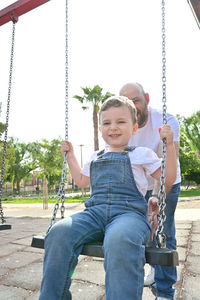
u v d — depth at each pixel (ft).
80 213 4.73
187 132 102.94
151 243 5.71
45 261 4.22
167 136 4.70
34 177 208.54
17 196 124.36
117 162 4.91
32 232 18.44
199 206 33.22
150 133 7.12
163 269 6.12
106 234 4.02
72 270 4.17
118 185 4.79
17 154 151.53
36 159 154.71
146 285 7.78
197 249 11.91
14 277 9.04
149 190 6.70
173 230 6.60
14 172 151.23
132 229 3.94
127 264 3.65
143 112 6.77
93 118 65.21
